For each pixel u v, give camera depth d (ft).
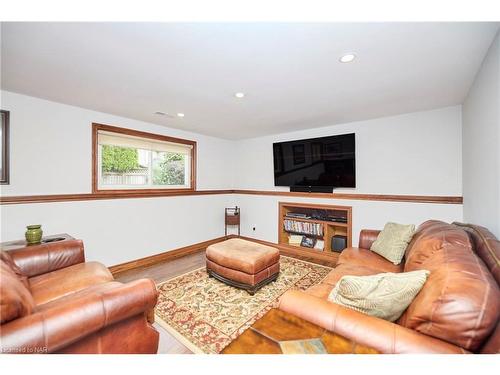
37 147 7.75
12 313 2.81
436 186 8.84
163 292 7.70
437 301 2.73
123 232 9.87
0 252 5.20
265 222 13.83
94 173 9.08
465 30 4.22
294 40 4.52
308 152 11.91
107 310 3.38
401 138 9.57
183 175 12.88
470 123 6.85
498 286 2.79
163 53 4.99
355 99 7.80
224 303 7.00
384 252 6.77
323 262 10.78
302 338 2.77
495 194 4.66
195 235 13.04
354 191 10.87
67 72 5.88
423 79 6.25
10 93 7.22
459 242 4.39
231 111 9.09
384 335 2.70
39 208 7.74
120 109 8.88
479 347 2.47
